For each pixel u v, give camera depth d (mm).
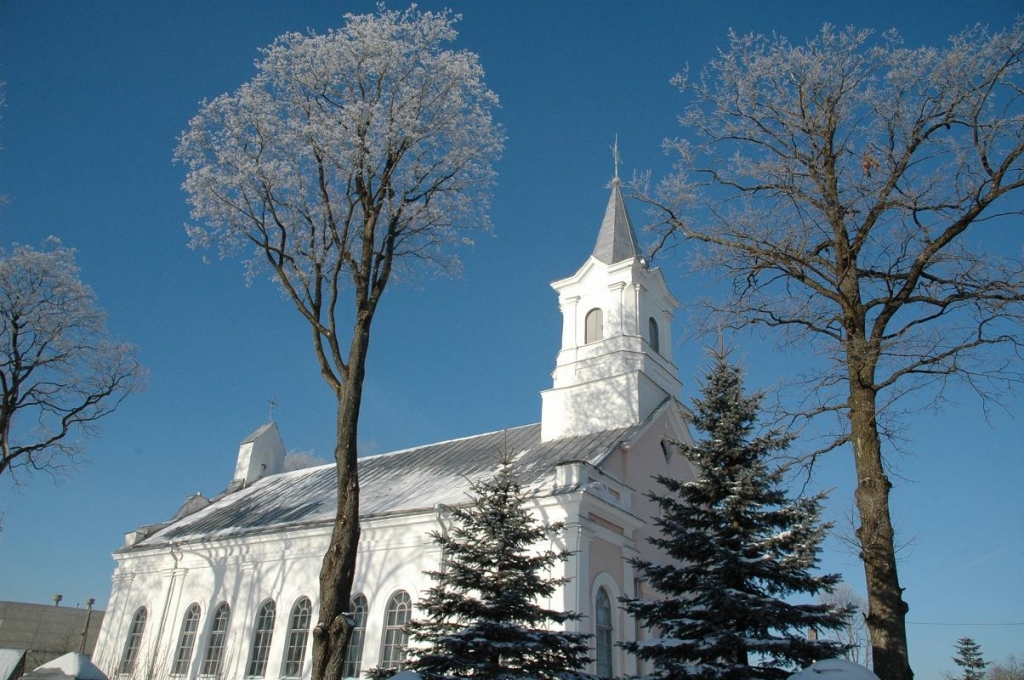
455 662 15539
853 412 14984
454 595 16781
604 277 32531
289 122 18984
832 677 10734
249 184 19094
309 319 18625
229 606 29781
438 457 32719
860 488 14430
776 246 16125
